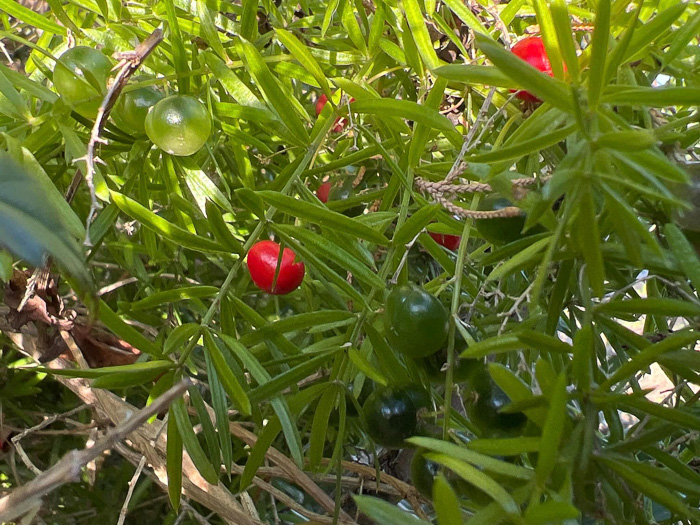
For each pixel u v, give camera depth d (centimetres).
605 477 6
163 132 8
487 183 7
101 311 7
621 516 6
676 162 7
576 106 5
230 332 9
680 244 6
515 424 7
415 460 8
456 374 8
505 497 5
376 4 9
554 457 5
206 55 9
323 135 9
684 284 7
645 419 7
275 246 9
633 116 8
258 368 8
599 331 9
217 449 8
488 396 8
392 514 5
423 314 7
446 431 7
